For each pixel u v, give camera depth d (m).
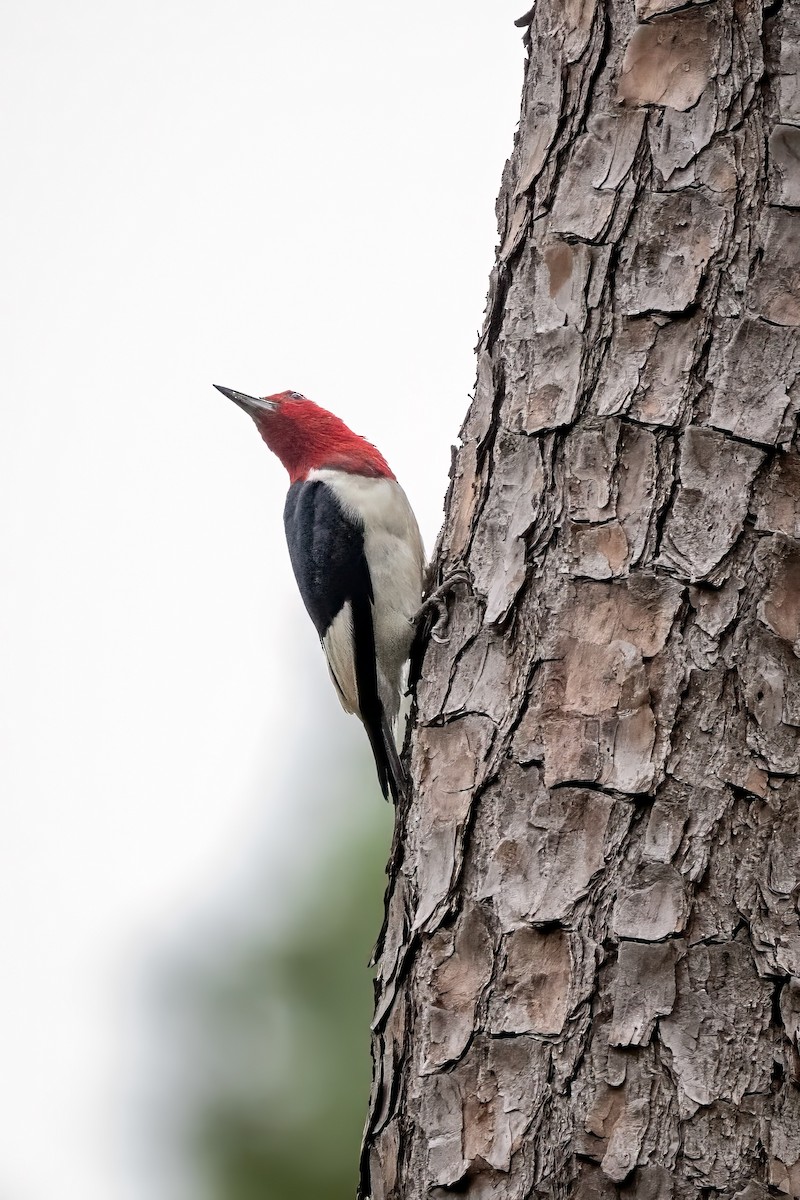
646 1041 5.93
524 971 6.32
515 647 6.93
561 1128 5.99
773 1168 5.65
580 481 6.87
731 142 6.89
